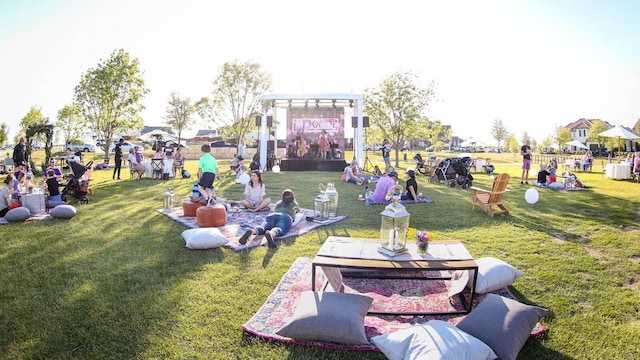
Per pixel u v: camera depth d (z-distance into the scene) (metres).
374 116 26.52
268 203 9.27
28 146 20.50
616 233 7.20
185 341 3.48
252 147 42.56
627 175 18.33
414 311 4.12
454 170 14.75
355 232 7.29
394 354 2.96
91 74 28.84
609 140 52.06
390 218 4.20
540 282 4.87
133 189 13.27
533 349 3.41
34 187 9.38
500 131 83.81
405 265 3.91
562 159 34.88
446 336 2.95
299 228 7.41
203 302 4.25
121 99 29.22
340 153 23.31
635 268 5.38
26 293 4.48
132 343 3.46
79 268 5.26
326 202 8.17
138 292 4.49
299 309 3.55
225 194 12.19
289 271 5.10
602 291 4.63
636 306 4.26
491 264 4.48
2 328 3.72
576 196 12.16
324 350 3.32
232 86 28.08
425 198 11.09
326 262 3.96
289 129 24.59
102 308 4.10
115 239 6.68
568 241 6.68
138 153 17.36
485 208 8.98
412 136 26.64
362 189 13.60
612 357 3.33
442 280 4.94
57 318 3.90
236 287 4.64
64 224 7.80
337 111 24.41
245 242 6.27
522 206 10.20
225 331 3.64
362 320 3.45
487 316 3.34
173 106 45.31
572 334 3.67
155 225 7.73
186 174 17.72
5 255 5.80
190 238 6.05
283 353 3.29
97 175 18.86
